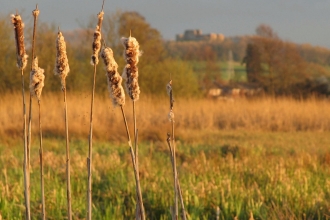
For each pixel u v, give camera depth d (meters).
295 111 39.38
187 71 61.50
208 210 12.02
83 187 13.67
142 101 42.28
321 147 25.02
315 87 74.38
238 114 39.50
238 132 34.38
